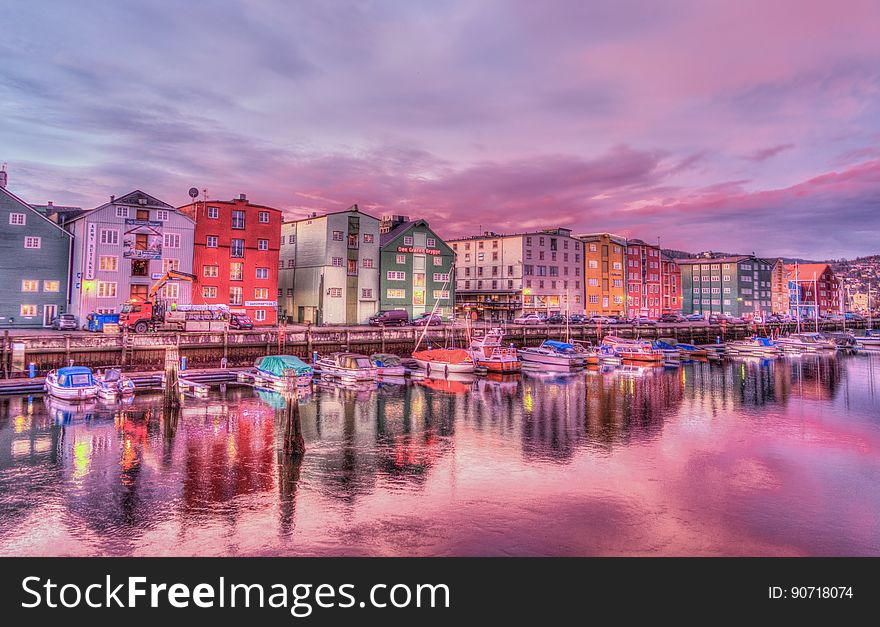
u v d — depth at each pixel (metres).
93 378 35.88
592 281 111.00
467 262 109.31
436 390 42.59
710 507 18.20
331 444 25.70
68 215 64.25
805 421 31.84
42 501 18.12
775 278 149.75
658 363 62.91
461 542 15.51
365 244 77.94
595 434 28.17
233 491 19.20
